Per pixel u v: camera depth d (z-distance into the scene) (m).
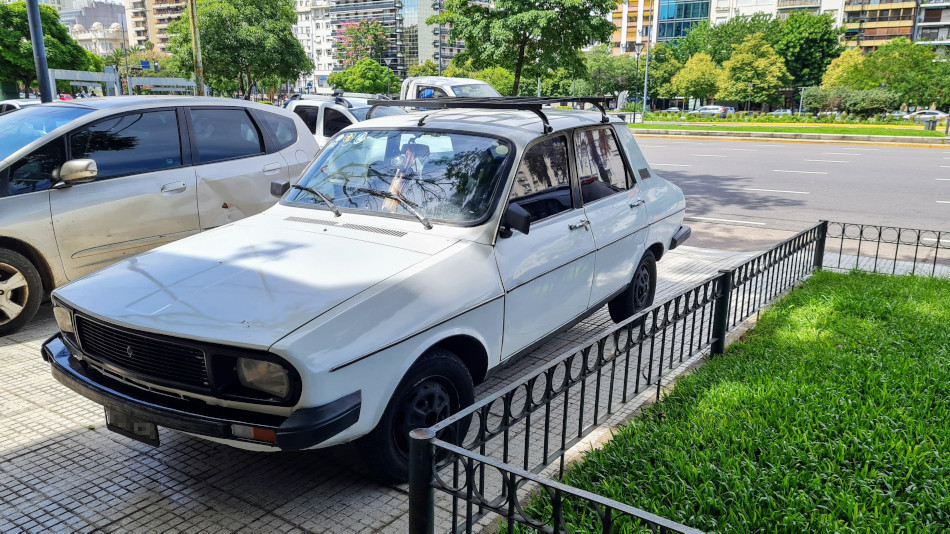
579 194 4.45
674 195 5.84
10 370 4.62
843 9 90.69
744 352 4.91
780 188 14.21
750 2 90.25
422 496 2.22
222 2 29.58
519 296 3.73
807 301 6.11
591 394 4.43
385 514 3.06
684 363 4.97
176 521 2.99
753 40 63.00
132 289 3.12
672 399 4.09
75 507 3.09
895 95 48.72
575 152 4.49
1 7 47.91
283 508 3.10
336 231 3.67
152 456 3.56
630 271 5.11
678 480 3.03
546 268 3.93
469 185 3.76
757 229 10.30
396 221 3.71
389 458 3.08
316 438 2.64
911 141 24.95
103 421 3.95
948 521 2.78
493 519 3.02
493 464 2.11
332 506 3.12
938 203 12.31
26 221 5.04
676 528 1.78
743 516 2.75
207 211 6.07
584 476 3.16
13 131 5.53
